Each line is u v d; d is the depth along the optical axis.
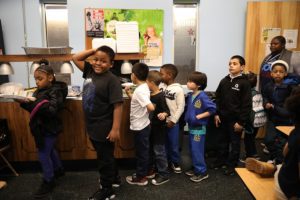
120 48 2.96
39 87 2.24
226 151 2.80
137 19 3.82
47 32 4.08
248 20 3.73
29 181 2.54
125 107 2.68
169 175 2.66
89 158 2.76
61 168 2.60
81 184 2.48
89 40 3.80
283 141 2.32
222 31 3.97
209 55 4.03
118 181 2.42
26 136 2.65
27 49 2.60
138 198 2.24
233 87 2.56
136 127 2.31
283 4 3.71
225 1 3.89
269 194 1.40
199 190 2.37
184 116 2.83
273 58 3.30
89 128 2.08
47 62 2.61
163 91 2.54
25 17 3.86
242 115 2.49
